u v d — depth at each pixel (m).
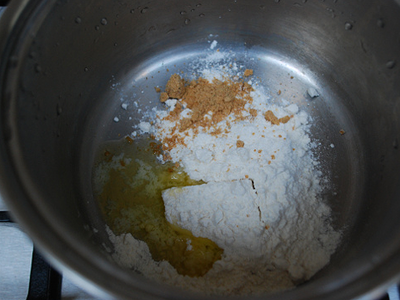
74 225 0.14
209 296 0.09
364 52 0.16
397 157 0.14
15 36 0.12
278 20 0.18
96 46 0.17
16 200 0.10
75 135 0.17
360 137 0.17
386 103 0.15
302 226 0.15
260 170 0.16
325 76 0.19
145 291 0.09
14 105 0.11
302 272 0.14
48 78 0.14
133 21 0.17
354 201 0.16
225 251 0.14
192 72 0.19
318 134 0.18
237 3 0.18
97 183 0.17
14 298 0.13
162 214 0.16
